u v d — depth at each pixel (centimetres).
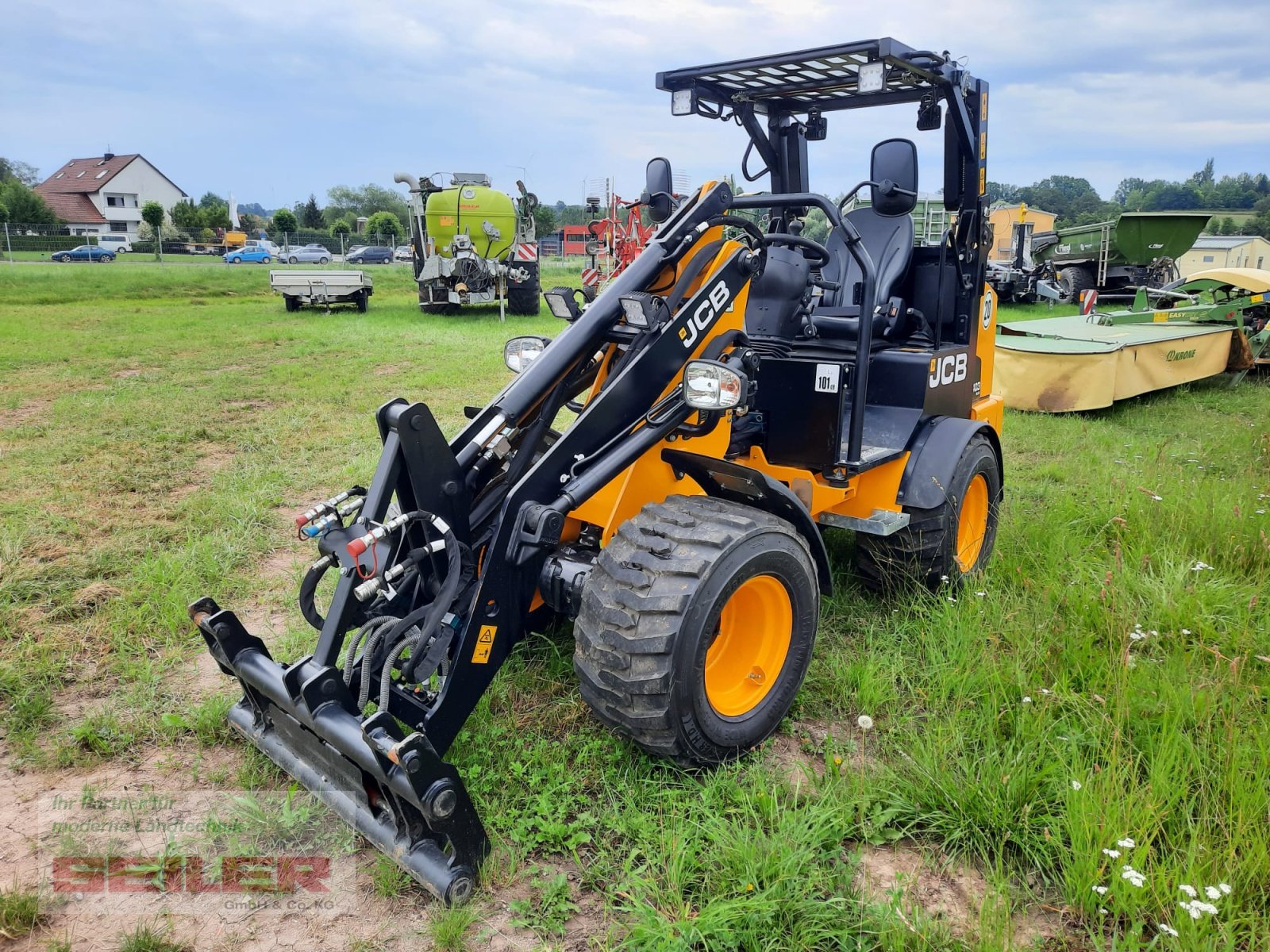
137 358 1131
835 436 354
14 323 1503
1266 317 1079
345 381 963
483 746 292
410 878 238
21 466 609
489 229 1653
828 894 232
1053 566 421
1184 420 820
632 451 288
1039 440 728
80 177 6950
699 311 309
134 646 365
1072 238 1961
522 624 282
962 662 336
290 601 405
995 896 226
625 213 1563
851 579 436
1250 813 243
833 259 454
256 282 2489
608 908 227
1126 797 246
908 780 274
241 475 594
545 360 290
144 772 290
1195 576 406
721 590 261
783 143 466
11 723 311
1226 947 204
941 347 426
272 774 282
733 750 282
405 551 276
